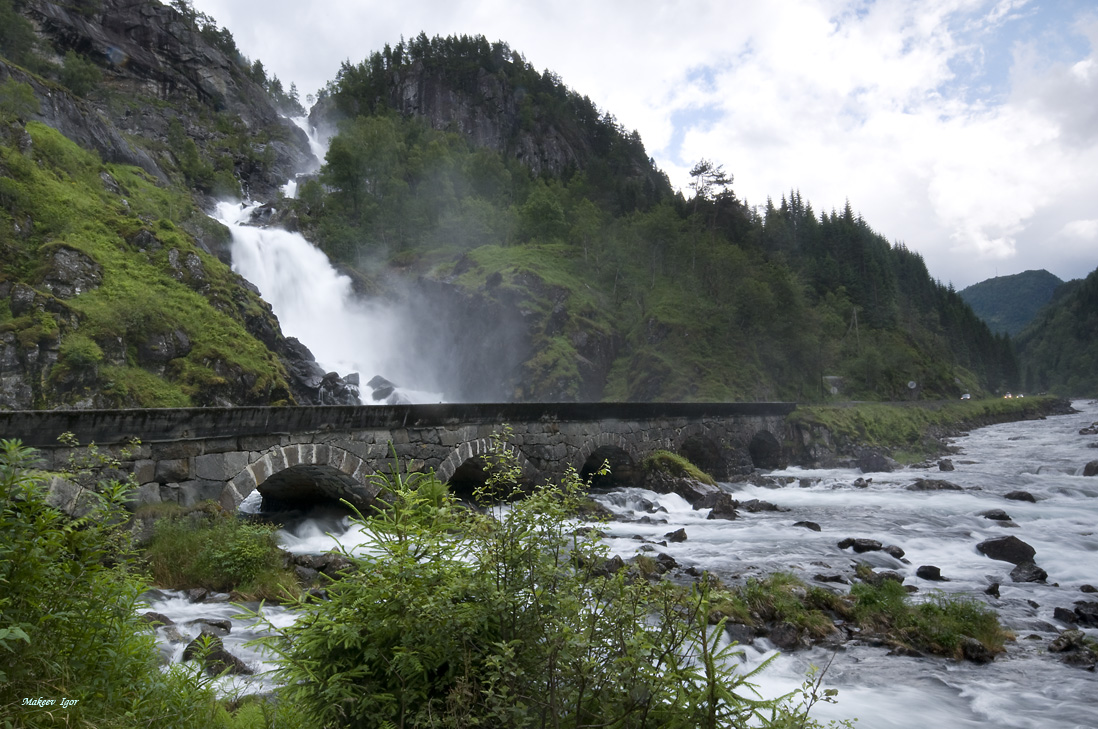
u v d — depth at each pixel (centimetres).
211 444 1427
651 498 2558
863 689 872
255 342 4784
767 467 4147
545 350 7531
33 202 4647
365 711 362
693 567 1441
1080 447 4825
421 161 11706
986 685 893
